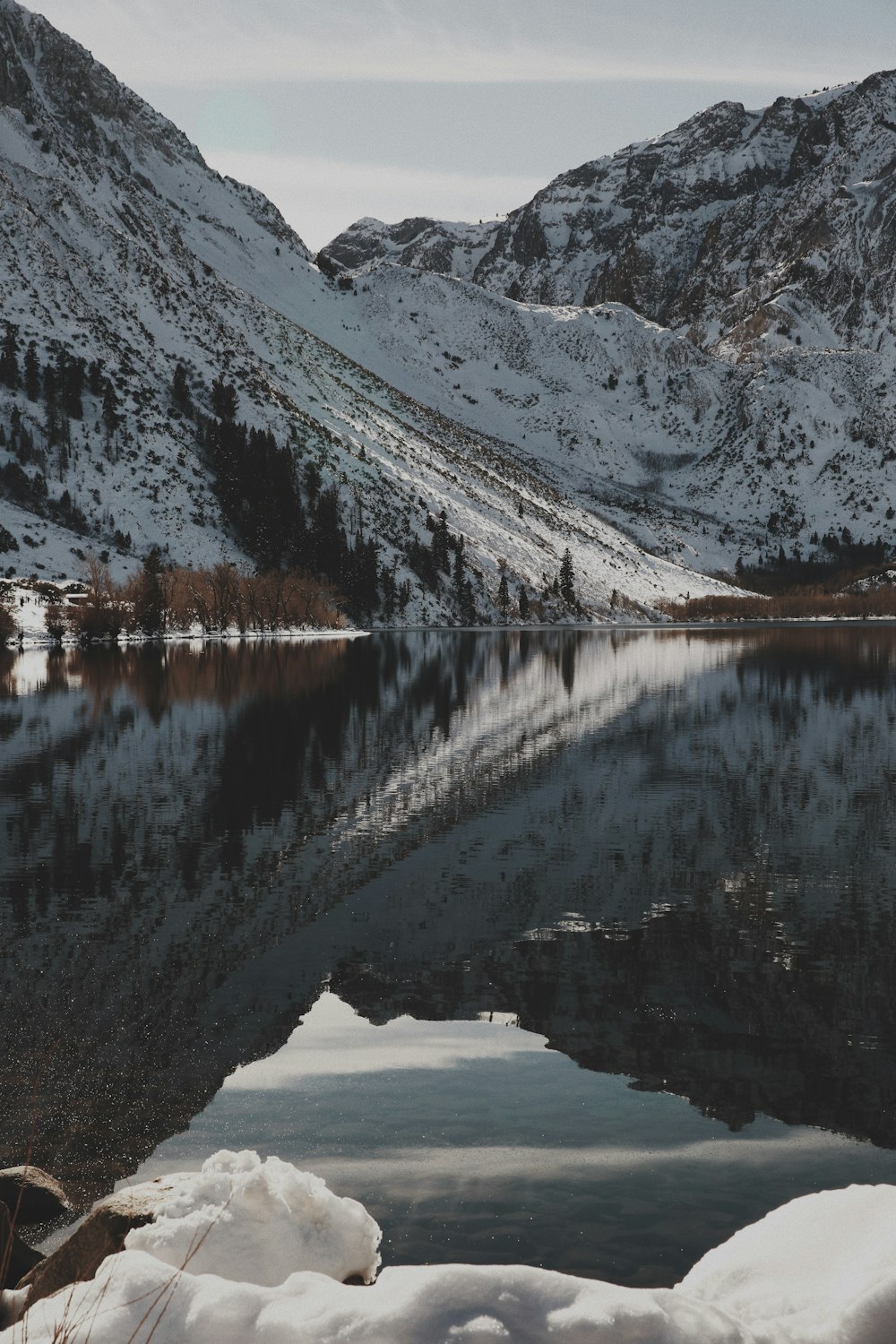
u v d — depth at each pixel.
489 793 25.52
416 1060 10.29
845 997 12.28
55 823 22.03
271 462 183.25
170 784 26.66
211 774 28.14
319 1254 5.77
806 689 54.19
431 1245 6.81
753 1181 7.80
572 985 12.68
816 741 34.53
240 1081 9.79
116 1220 5.75
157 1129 8.73
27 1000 12.12
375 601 178.62
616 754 31.86
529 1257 6.68
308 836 20.97
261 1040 10.87
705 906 16.23
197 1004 11.96
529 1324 4.11
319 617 146.50
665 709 44.62
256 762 30.14
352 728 37.88
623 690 53.72
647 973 13.12
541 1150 8.30
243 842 20.45
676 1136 8.58
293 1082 9.73
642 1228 7.08
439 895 16.75
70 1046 10.70
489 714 42.62
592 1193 7.58
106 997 12.18
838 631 164.75
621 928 15.04
